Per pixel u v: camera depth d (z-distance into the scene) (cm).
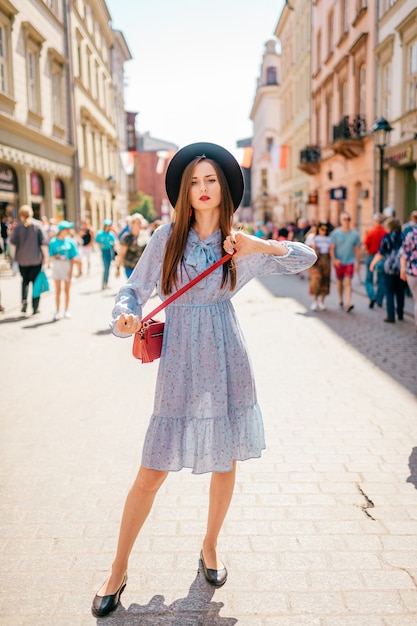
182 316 235
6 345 755
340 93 2608
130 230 1041
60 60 2412
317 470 364
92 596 244
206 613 234
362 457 384
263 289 1450
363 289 1405
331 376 589
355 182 2394
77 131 2708
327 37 2856
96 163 3306
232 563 267
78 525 301
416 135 1614
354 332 837
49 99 2269
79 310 1074
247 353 245
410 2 1691
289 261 239
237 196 244
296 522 302
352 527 297
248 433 244
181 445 234
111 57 4019
